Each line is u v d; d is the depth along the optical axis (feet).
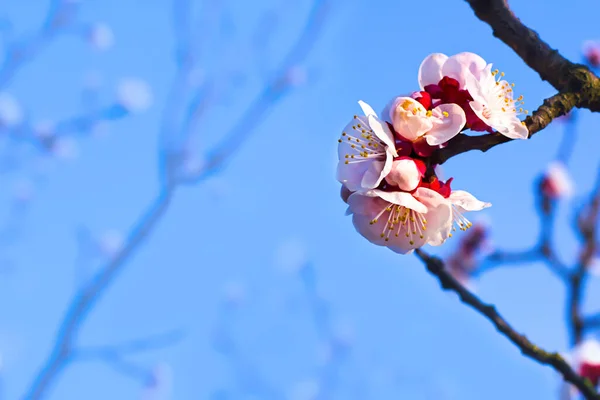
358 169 1.64
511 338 1.77
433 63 1.67
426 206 1.63
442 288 1.80
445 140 1.61
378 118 1.63
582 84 1.65
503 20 1.70
